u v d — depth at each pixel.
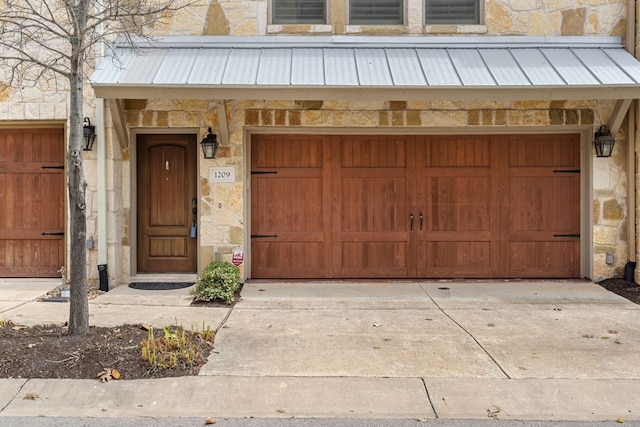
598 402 4.41
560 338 5.94
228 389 4.60
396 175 8.81
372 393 4.55
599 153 8.43
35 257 8.77
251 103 8.48
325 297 7.81
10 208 8.73
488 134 8.77
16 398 4.44
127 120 8.43
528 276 8.84
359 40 8.50
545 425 4.06
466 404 4.39
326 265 8.82
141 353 5.11
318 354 5.41
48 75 8.11
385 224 8.82
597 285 8.37
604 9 8.53
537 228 8.81
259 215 8.80
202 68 7.73
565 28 8.56
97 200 8.22
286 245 8.82
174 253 8.81
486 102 8.49
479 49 8.38
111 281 8.23
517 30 8.57
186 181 8.77
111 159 8.21
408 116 8.53
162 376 4.79
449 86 7.24
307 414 4.25
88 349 5.15
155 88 7.31
